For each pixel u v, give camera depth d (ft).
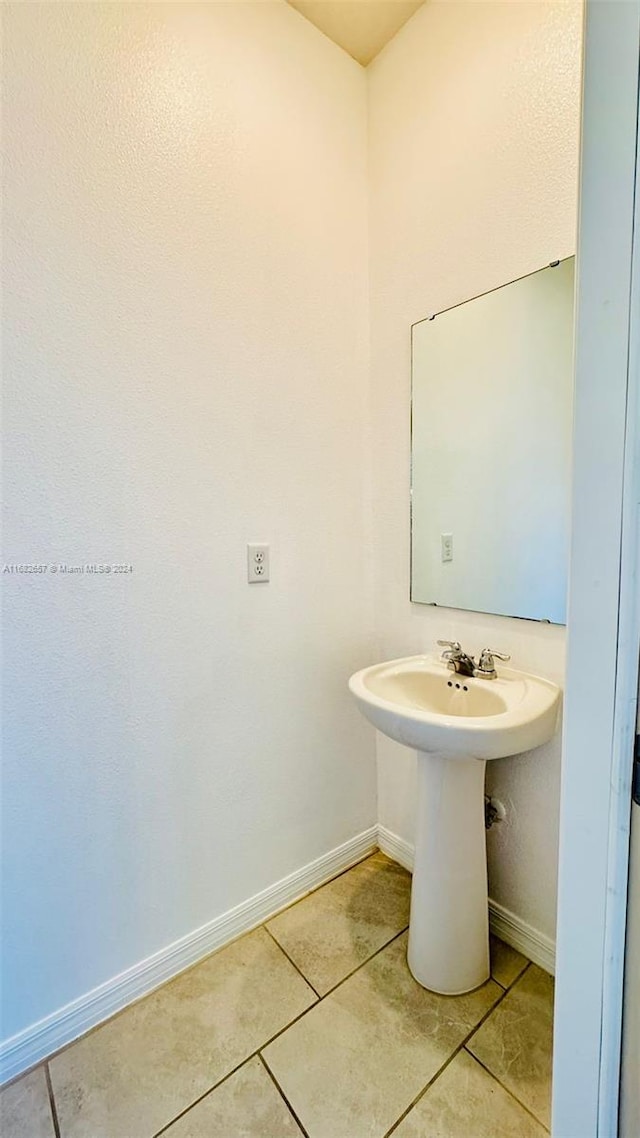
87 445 3.58
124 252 3.64
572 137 3.56
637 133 1.63
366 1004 3.96
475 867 4.05
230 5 4.09
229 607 4.43
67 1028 3.72
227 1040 3.70
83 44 3.38
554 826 4.10
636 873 1.86
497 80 3.96
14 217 3.18
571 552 1.97
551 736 3.73
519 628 4.24
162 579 4.01
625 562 1.79
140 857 4.05
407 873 5.51
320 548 5.07
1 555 3.31
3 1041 3.48
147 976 4.11
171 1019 3.88
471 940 4.03
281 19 4.43
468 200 4.27
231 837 4.60
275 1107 3.26
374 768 5.79
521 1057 3.52
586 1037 2.08
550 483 3.93
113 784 3.88
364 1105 3.26
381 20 4.61
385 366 5.20
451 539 4.72
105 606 3.75
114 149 3.55
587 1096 2.10
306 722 5.10
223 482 4.31
